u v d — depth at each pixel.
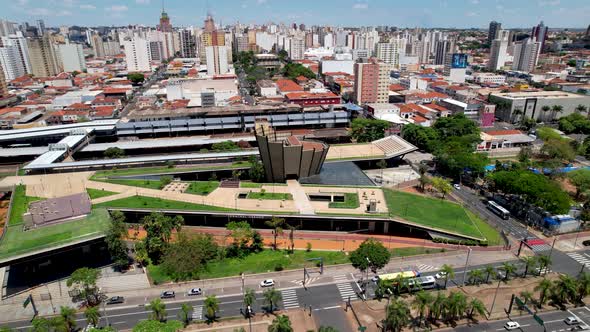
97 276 106.12
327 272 119.31
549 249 132.00
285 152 160.38
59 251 115.56
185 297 108.44
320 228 147.50
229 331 95.69
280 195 154.38
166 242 125.69
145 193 158.00
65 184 167.12
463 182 192.38
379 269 120.25
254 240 131.25
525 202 159.00
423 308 95.75
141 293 110.38
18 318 102.12
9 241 117.44
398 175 197.50
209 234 137.75
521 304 98.88
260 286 112.56
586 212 146.38
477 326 98.31
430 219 142.88
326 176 174.75
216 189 160.88
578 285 103.75
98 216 133.12
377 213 142.12
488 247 132.62
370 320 99.88
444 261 124.94
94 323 91.50
